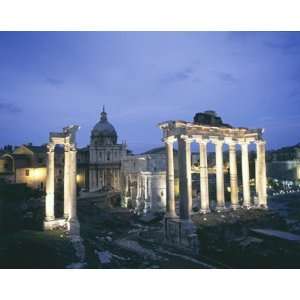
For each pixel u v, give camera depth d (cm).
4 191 4966
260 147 5294
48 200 4075
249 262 3372
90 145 10362
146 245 4294
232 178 5028
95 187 10144
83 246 3650
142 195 7350
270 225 4788
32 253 3086
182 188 4038
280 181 11238
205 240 3934
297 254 3506
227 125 5284
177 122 4203
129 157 8194
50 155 4100
